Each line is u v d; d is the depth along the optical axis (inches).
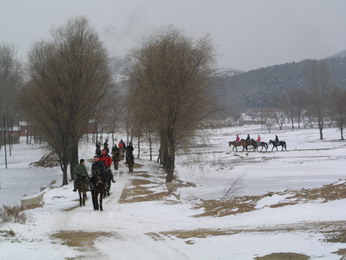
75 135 1663.4
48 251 420.8
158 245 457.4
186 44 1380.4
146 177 1448.1
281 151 2832.2
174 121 1333.7
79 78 1624.0
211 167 2028.8
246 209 699.4
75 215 737.6
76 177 880.3
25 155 3353.8
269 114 7209.6
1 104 3612.2
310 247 392.5
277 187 1285.7
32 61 1652.3
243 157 2566.4
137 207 819.4
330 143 3348.9
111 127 2952.8
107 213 757.9
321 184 1331.2
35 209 844.6
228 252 399.9
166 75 1318.9
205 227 588.1
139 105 1422.2
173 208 791.1
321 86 5113.2
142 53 1446.9
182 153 1392.7
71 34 1656.0
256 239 458.9
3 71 3624.5
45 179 1966.0
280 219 593.9
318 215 582.6
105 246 455.8
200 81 1354.6
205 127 1395.2
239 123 6860.2
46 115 1625.2
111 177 1037.8
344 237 420.2
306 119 6973.4
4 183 1849.2
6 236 492.4
